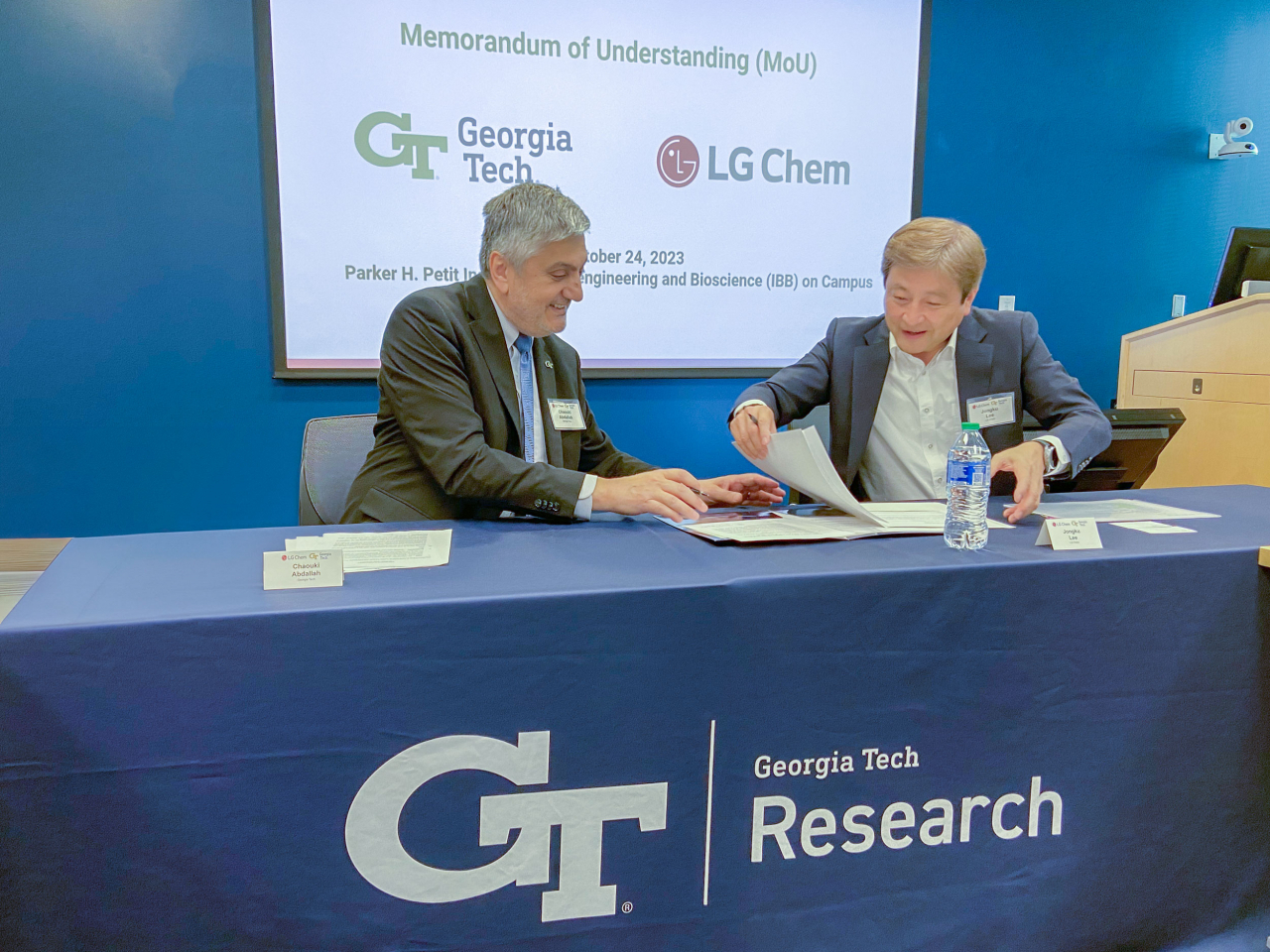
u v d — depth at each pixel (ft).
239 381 9.61
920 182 11.15
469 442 4.72
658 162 10.30
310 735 3.12
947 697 3.73
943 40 11.07
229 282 9.43
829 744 3.62
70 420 9.22
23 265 8.89
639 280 10.45
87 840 2.99
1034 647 3.81
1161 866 4.15
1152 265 12.37
